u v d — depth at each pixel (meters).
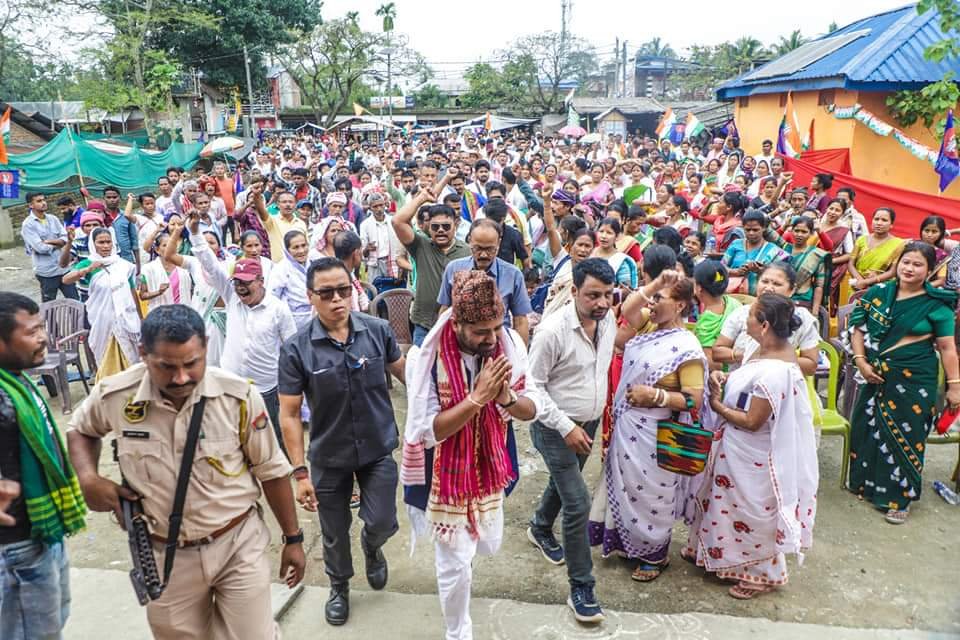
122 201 18.77
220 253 7.35
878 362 4.61
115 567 4.19
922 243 4.49
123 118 31.84
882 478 4.64
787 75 15.71
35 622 2.76
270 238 7.40
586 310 3.50
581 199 10.10
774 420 3.63
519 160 17.89
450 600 3.15
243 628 2.73
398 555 4.30
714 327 4.70
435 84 58.06
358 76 44.69
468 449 3.08
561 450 3.52
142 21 26.62
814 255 6.18
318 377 3.40
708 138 28.22
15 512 2.62
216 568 2.65
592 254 5.76
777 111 16.81
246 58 35.12
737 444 3.74
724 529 3.84
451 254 5.39
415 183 11.57
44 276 9.52
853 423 4.89
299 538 2.92
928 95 11.98
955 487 5.06
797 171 11.03
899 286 4.56
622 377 3.84
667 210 8.32
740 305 4.72
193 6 34.25
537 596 3.87
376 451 3.55
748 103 18.95
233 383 2.62
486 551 3.25
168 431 2.54
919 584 3.95
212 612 2.80
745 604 3.80
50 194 17.94
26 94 42.38
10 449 2.59
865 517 4.68
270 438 2.73
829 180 8.91
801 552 3.98
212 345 5.68
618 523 3.97
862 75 12.66
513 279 4.70
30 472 2.63
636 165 12.06
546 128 44.34
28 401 2.62
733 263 6.36
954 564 4.14
